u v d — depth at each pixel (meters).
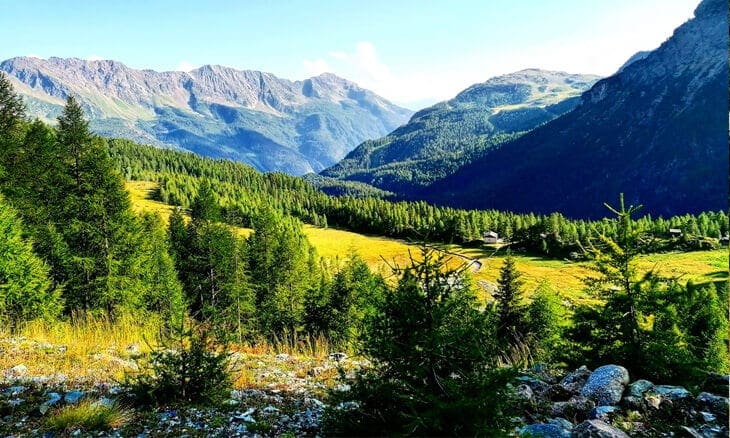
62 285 28.92
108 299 30.47
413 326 6.26
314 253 103.81
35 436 6.73
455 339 6.01
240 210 130.00
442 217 137.75
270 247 52.84
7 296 22.48
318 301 38.91
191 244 48.06
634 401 7.61
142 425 7.32
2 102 41.88
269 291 50.25
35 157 34.44
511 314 25.50
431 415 5.65
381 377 6.52
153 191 163.75
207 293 46.69
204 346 8.87
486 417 5.92
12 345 12.06
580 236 106.12
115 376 10.04
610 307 9.70
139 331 15.44
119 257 31.97
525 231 117.62
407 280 6.31
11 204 29.89
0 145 34.47
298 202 197.00
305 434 7.22
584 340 10.16
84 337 13.85
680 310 9.96
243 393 9.48
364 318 6.76
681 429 6.80
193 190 159.75
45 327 15.20
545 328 22.06
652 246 9.54
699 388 8.65
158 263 38.78
